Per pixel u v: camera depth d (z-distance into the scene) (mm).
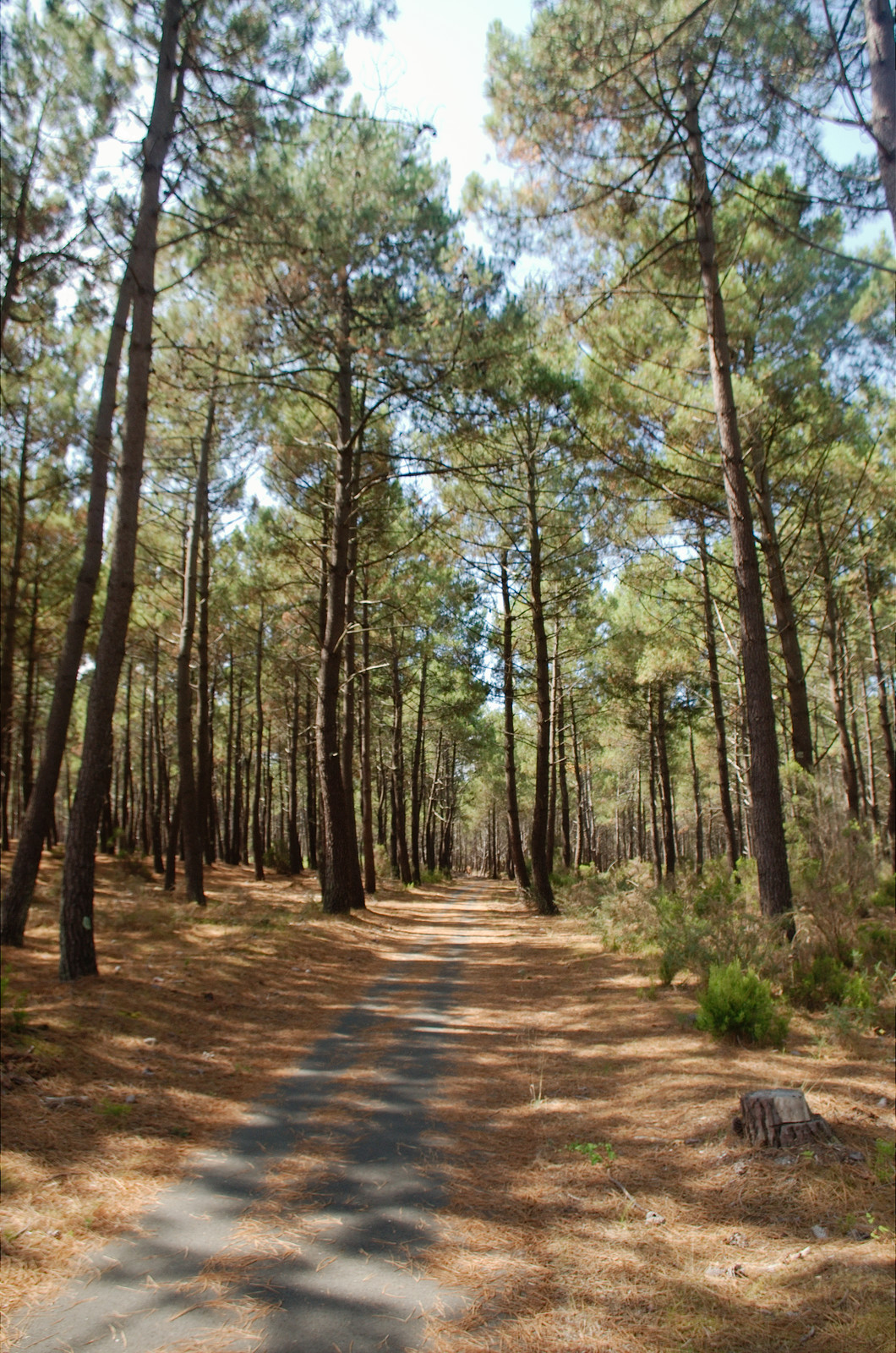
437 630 24125
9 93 9742
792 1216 3572
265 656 26094
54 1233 3494
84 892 7840
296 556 18625
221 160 9688
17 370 12445
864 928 8656
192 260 11359
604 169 9297
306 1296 3094
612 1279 3221
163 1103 5133
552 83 8125
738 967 6395
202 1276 3225
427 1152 4562
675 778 40938
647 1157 4324
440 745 41812
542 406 14922
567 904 17688
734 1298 3039
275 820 59562
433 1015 8156
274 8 8984
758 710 8477
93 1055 5664
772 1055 5754
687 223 9672
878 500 14336
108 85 9781
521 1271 3301
